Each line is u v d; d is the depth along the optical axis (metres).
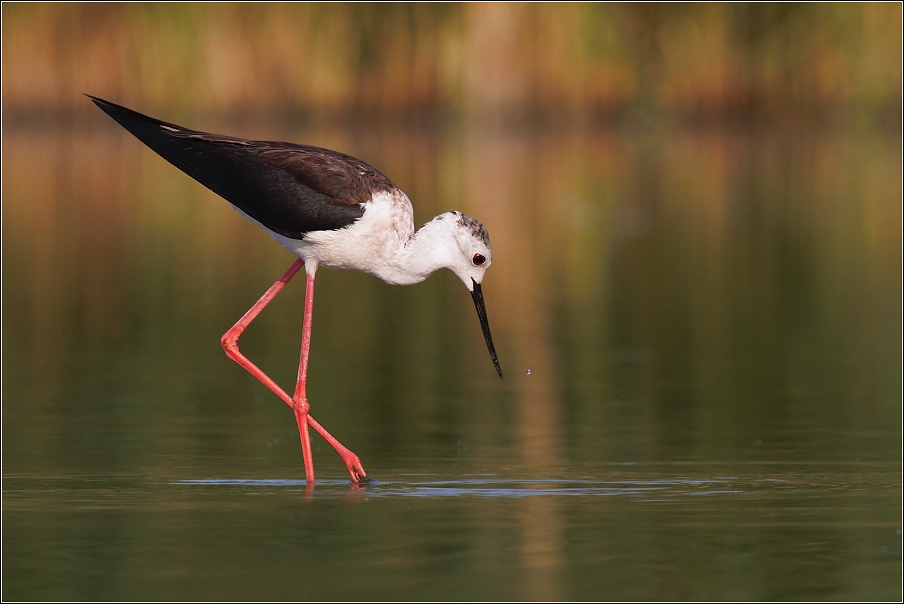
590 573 7.54
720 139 38.09
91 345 15.38
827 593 7.23
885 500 9.15
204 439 11.31
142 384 13.50
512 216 25.59
